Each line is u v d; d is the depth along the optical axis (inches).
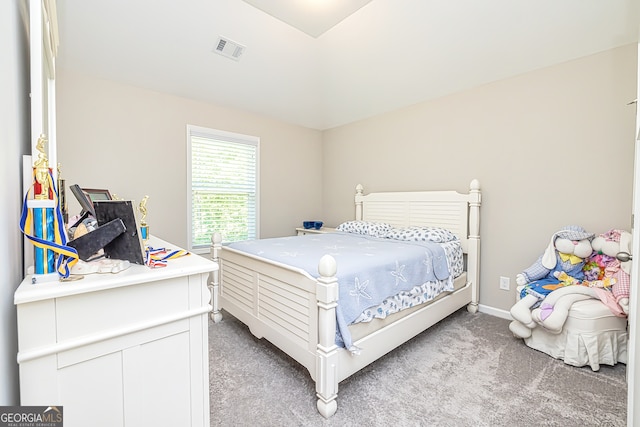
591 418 57.3
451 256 102.7
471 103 114.3
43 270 28.0
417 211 129.3
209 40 102.0
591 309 74.4
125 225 33.6
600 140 86.8
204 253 132.1
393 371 73.7
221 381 69.2
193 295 34.7
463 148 117.0
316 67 126.9
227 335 93.5
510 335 93.4
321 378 57.9
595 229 88.0
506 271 106.9
